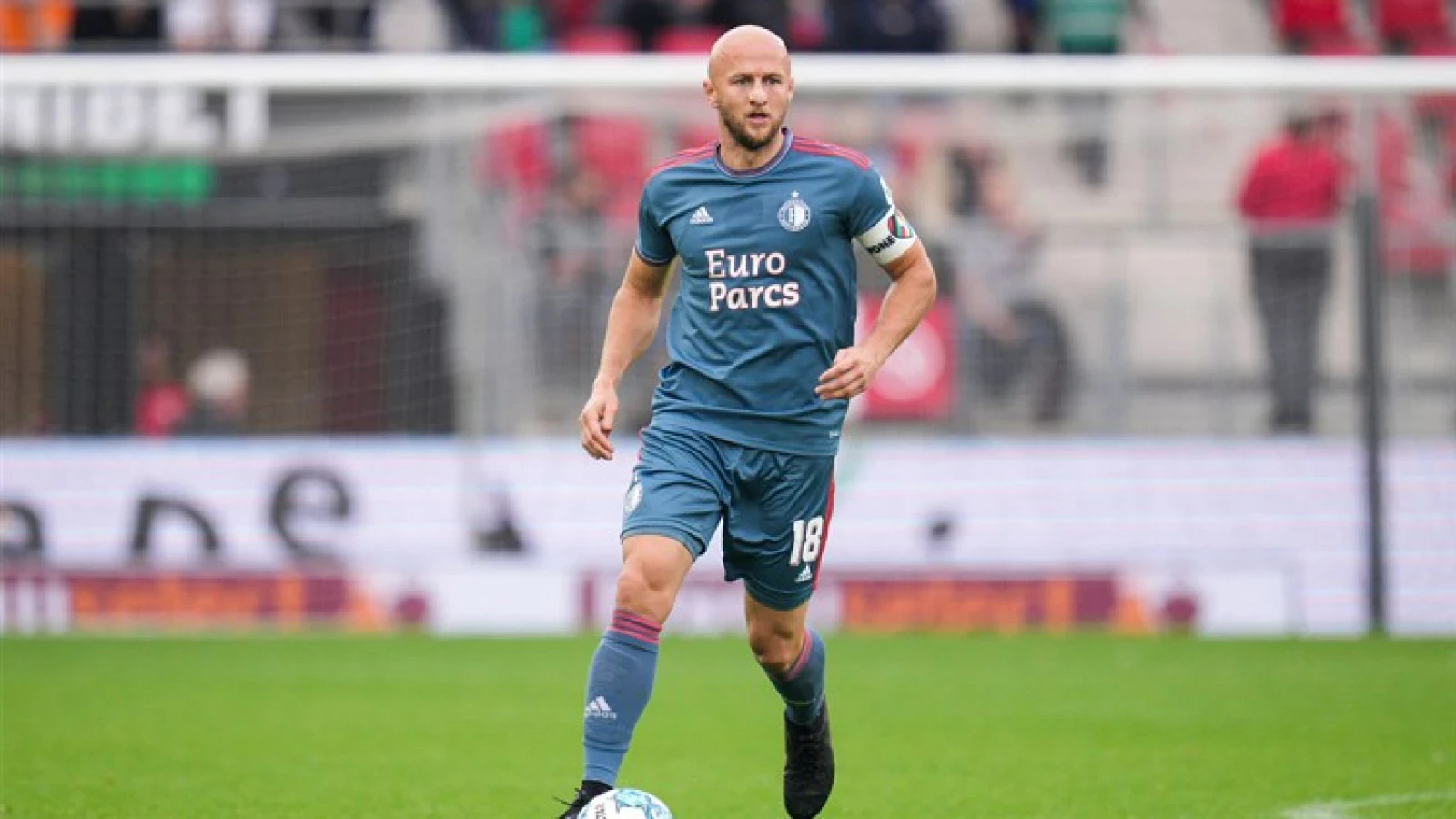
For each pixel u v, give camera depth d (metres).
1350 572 52.47
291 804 24.69
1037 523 52.81
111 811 23.97
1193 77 52.97
